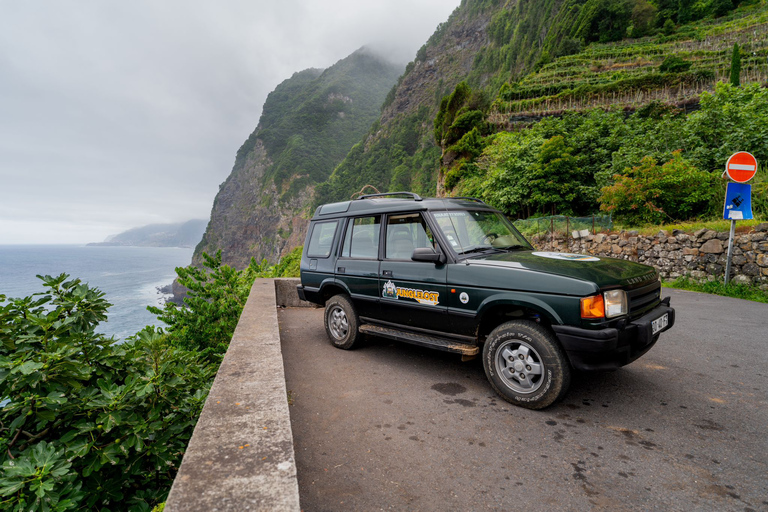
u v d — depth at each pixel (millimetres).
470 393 3588
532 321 3258
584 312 2887
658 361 4352
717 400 3338
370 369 4277
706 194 11078
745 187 8133
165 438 2334
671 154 13164
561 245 14500
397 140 188125
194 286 6961
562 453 2566
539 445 2670
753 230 8250
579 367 2922
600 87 35562
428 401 3428
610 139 18578
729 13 58656
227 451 1683
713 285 8758
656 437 2752
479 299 3488
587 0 77312
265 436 1821
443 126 43688
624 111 29953
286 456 1653
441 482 2277
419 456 2561
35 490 1655
